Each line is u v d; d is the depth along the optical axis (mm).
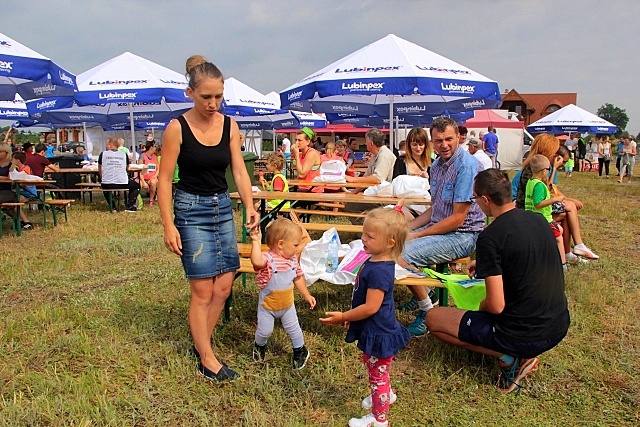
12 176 8648
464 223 4414
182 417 3051
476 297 3781
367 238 2934
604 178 23234
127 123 17094
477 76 8734
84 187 12422
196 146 3320
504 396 3355
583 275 6082
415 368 3730
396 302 5125
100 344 3996
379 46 8719
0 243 7730
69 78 8922
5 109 17109
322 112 12781
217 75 3279
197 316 3533
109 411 3010
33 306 4863
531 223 3330
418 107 13016
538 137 6164
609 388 3451
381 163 8242
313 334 4262
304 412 3135
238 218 10109
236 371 3613
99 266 6414
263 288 3629
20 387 3346
